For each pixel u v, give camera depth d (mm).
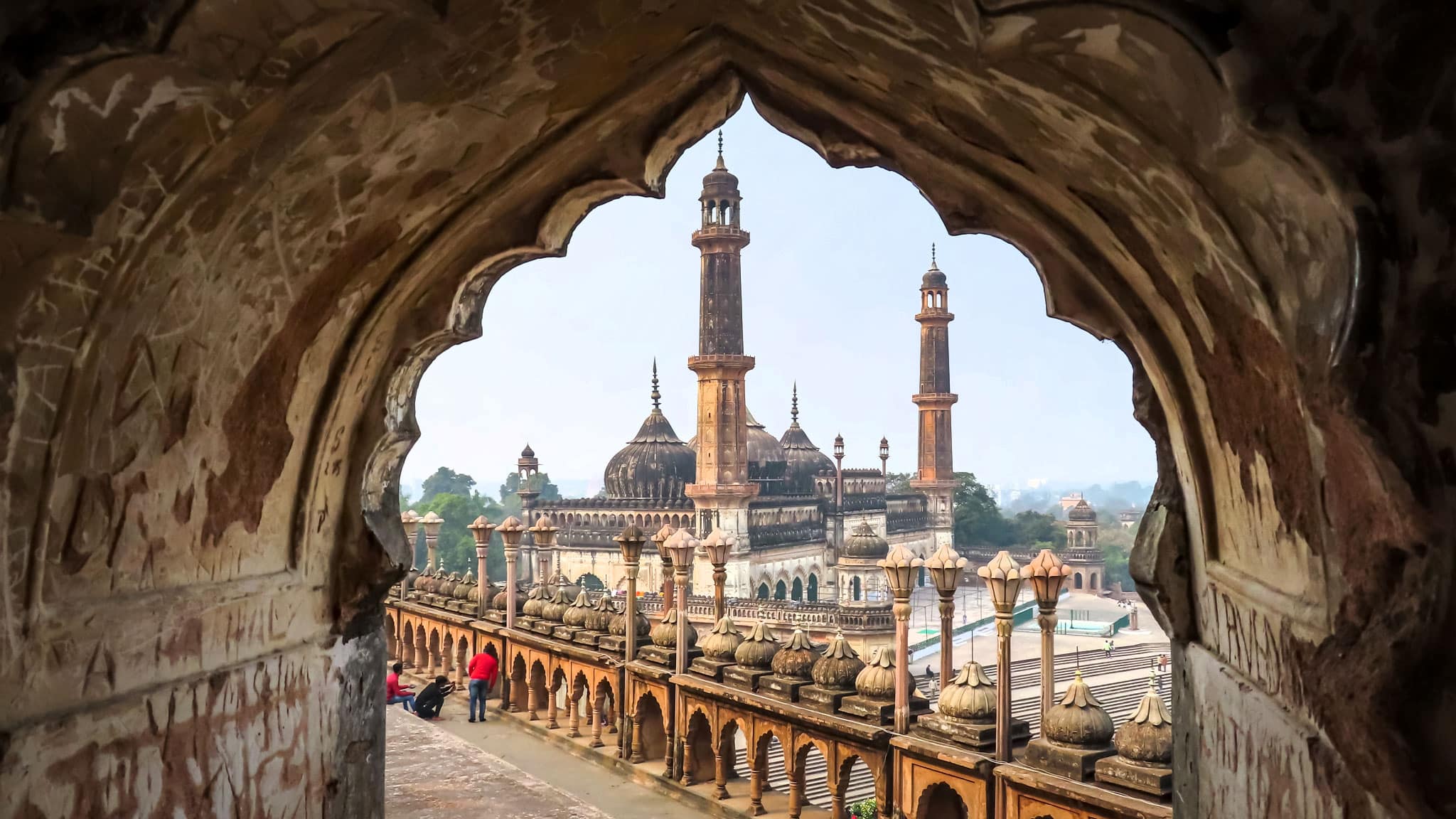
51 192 1771
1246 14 1354
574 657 8070
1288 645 1944
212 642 2730
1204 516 2629
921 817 4883
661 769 6977
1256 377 2020
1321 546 1742
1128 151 2012
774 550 58250
